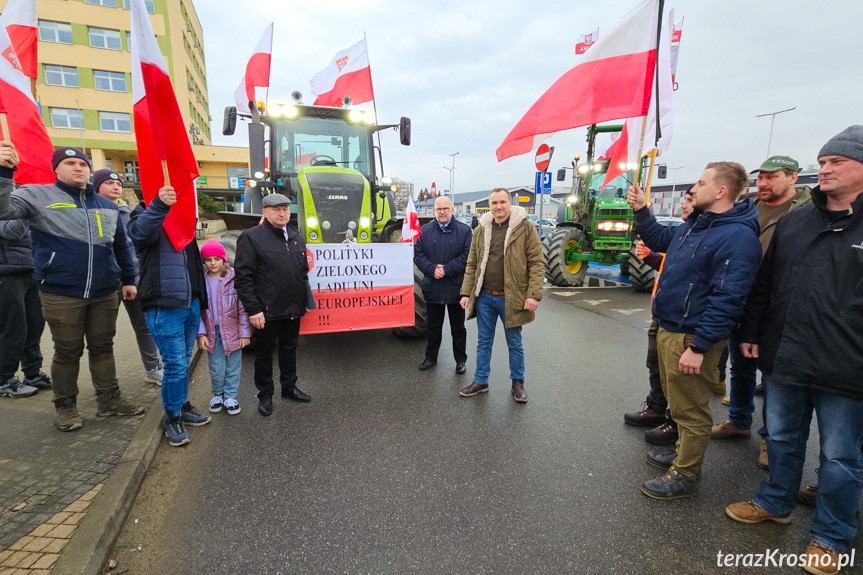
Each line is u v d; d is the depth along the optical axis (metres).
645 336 5.52
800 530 2.16
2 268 3.14
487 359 3.72
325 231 4.76
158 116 2.58
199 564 1.93
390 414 3.38
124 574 1.88
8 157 2.39
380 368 4.35
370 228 4.91
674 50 7.35
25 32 3.27
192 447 2.90
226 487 2.47
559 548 2.03
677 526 2.18
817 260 1.92
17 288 3.23
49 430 2.92
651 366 3.15
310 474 2.60
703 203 2.29
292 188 5.63
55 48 26.89
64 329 2.82
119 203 3.83
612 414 3.40
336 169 5.04
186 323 3.05
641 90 2.86
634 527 2.17
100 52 28.05
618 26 2.88
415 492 2.44
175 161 2.71
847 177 1.81
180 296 2.77
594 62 2.96
